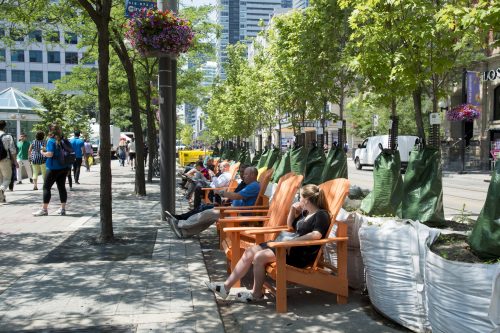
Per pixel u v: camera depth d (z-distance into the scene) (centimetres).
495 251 367
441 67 629
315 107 1270
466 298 362
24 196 1470
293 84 1308
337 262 535
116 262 650
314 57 1157
